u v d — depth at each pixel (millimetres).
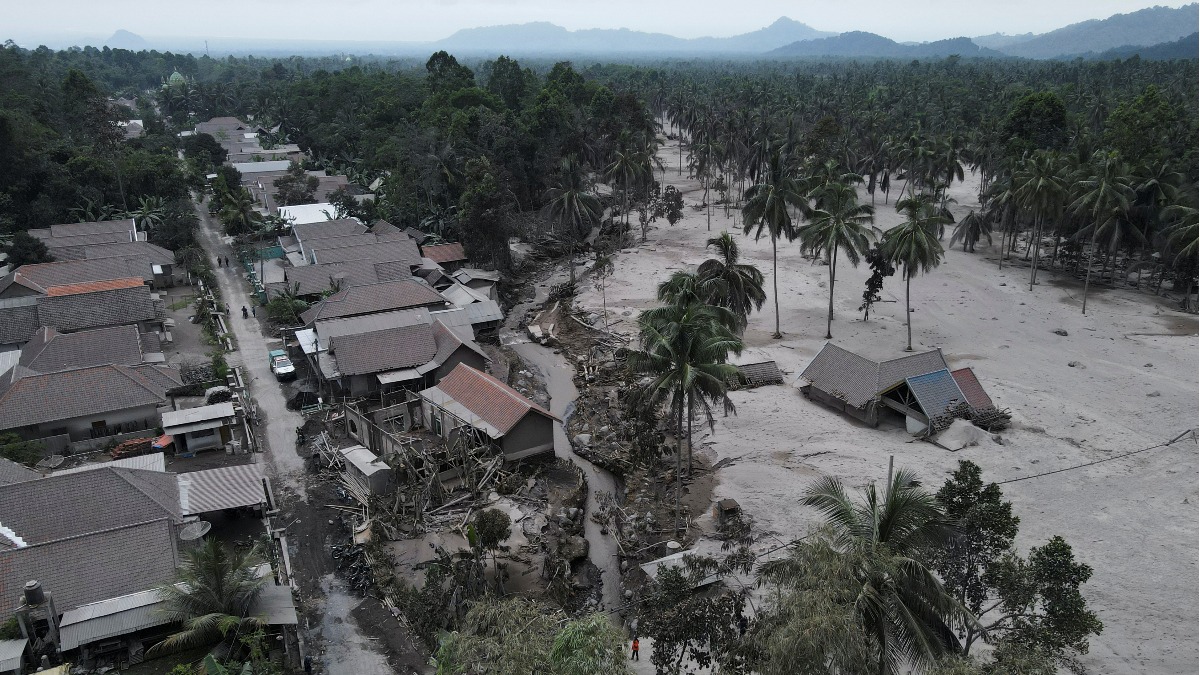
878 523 26578
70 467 54688
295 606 41469
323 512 50875
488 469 53719
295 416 63844
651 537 47750
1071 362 70875
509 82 178875
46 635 36719
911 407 59406
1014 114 136500
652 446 53688
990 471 52344
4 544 40250
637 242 119875
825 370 64625
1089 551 43281
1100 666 34750
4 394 56656
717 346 45656
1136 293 90562
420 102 173375
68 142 132375
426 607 40312
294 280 87875
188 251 102312
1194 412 59906
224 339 78375
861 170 152125
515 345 81938
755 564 42562
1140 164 95938
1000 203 99375
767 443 57938
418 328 70438
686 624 29797
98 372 59531
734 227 126625
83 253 96562
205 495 47594
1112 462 53000
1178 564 41969
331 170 159750
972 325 81812
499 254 103688
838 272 102062
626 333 81000
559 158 133000
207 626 35188
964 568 29688
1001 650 25844
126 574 38781
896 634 24547
